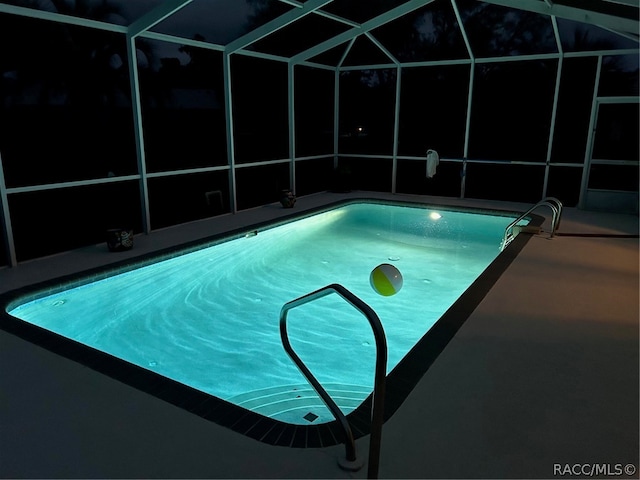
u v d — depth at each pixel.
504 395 2.70
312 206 9.05
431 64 9.47
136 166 6.61
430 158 9.08
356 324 4.93
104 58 5.97
